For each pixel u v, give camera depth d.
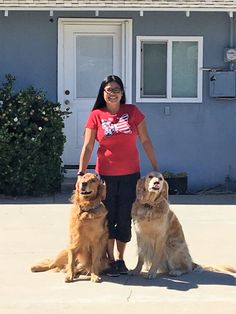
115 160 7.27
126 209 7.33
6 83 12.05
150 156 7.47
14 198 11.65
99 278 7.06
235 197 12.06
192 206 11.22
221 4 12.29
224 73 12.60
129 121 7.28
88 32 12.78
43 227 9.61
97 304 6.37
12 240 8.86
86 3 12.16
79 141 12.84
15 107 11.52
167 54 12.70
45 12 12.55
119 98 7.23
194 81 12.77
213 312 6.16
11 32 12.55
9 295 6.64
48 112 11.68
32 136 11.51
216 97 12.68
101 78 12.88
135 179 7.35
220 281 7.11
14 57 12.59
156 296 6.60
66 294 6.66
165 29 12.66
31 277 7.23
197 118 12.76
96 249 7.09
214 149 12.79
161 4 12.22
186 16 12.65
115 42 12.85
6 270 7.50
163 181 6.96
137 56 12.66
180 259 7.32
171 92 12.75
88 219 6.93
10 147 11.40
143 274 7.31
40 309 6.24
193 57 12.77
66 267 7.38
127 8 12.15
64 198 11.68
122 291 6.75
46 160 11.66
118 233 7.37
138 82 12.68
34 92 11.80
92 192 6.92
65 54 12.77
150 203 6.98
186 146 12.77
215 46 12.72
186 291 6.75
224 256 8.16
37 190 11.73
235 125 12.77
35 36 12.59
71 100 12.82
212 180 12.83
